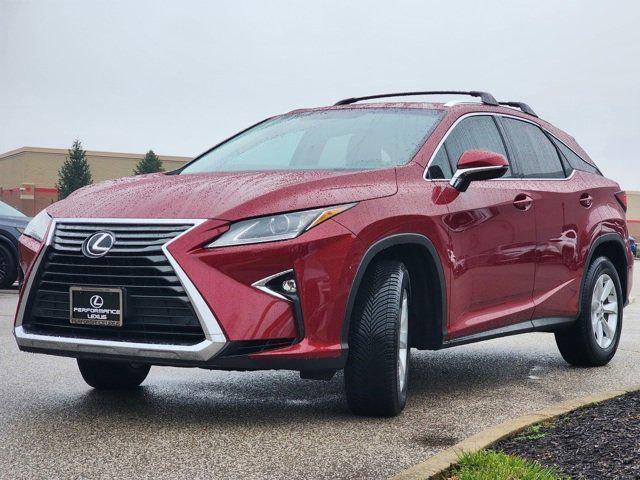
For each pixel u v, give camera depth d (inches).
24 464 144.4
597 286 254.2
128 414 182.4
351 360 175.3
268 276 162.6
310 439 163.2
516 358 272.2
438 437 166.4
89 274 167.6
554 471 133.1
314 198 170.4
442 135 205.9
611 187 270.5
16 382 215.9
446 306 193.3
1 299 439.8
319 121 220.8
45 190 2162.9
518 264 219.0
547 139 251.1
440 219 190.5
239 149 218.8
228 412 185.9
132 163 2495.1
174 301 161.2
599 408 177.6
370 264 179.8
